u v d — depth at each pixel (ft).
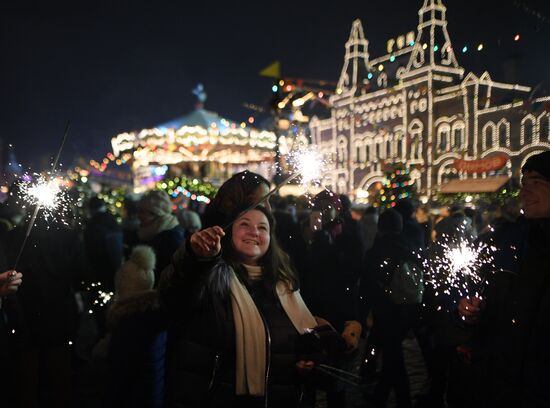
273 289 9.15
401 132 129.59
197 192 52.44
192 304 8.71
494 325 9.16
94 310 24.64
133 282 12.31
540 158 9.06
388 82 137.49
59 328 14.96
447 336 10.43
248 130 77.97
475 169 65.36
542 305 8.43
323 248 16.51
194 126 78.79
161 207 18.20
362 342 26.96
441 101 118.83
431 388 17.74
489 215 41.45
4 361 12.35
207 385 8.60
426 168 114.11
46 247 14.85
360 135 144.36
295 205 28.89
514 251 10.00
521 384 8.54
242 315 8.68
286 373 8.81
